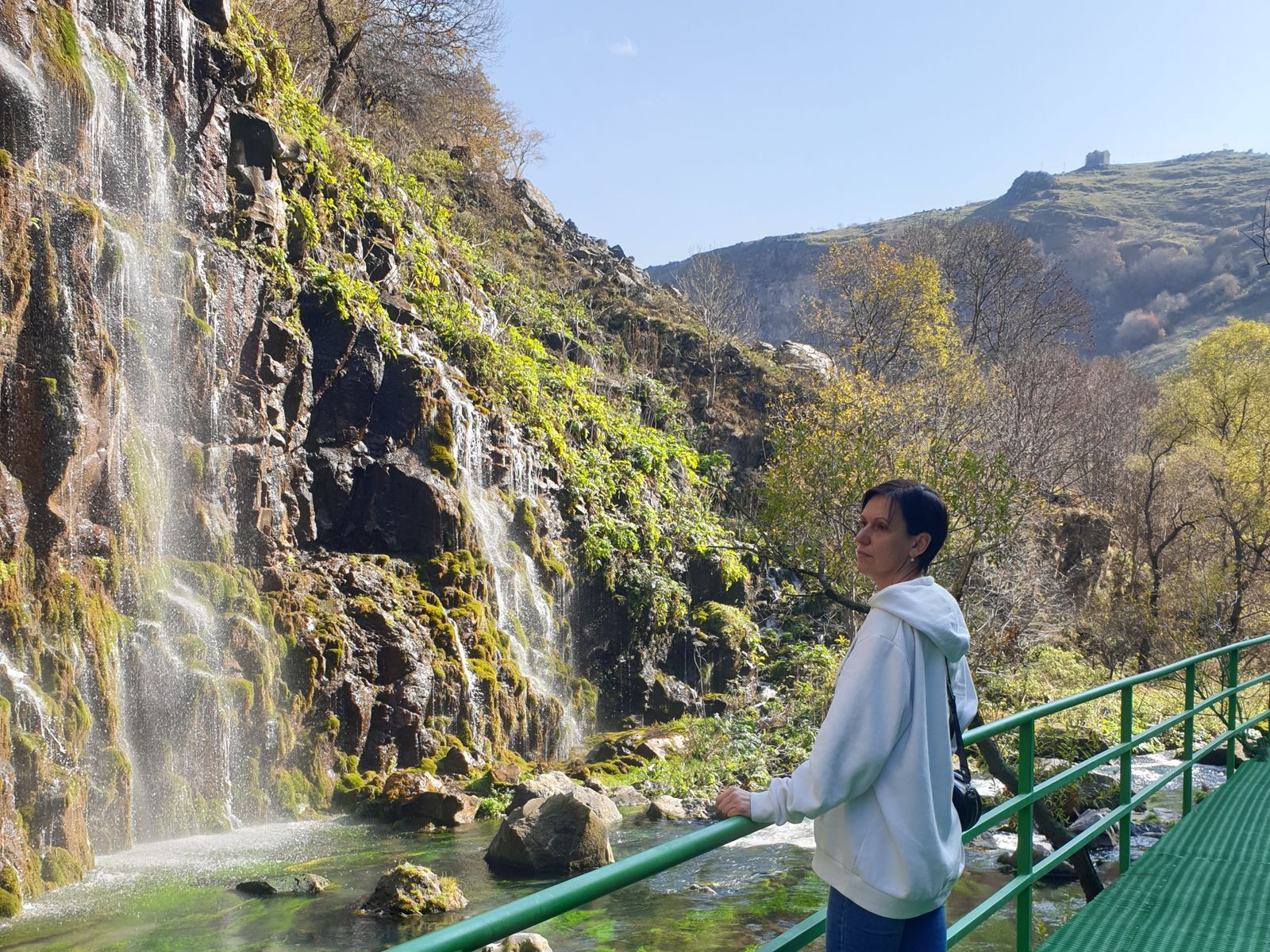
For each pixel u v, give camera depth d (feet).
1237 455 103.04
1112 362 188.03
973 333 146.30
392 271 72.95
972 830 13.15
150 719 42.68
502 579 67.97
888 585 9.11
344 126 92.53
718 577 90.12
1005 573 57.52
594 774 55.57
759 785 53.62
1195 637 75.61
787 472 49.03
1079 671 68.90
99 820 38.88
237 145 57.57
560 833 37.81
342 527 60.23
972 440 64.59
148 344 47.57
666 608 81.56
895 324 132.05
